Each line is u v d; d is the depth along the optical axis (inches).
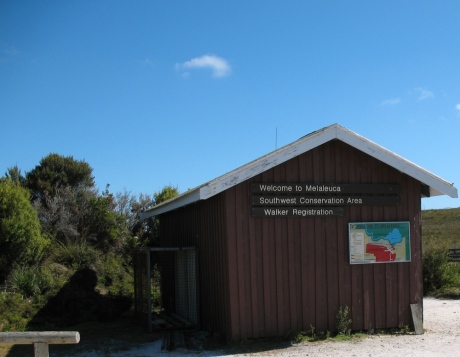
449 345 391.5
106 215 830.5
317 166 432.8
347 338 414.6
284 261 418.0
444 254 780.6
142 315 501.0
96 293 613.9
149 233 890.1
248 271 408.8
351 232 436.1
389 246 444.8
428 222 1894.7
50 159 1125.1
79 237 797.9
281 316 413.7
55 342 247.9
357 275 436.5
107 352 393.7
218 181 390.3
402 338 418.6
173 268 585.0
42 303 531.2
